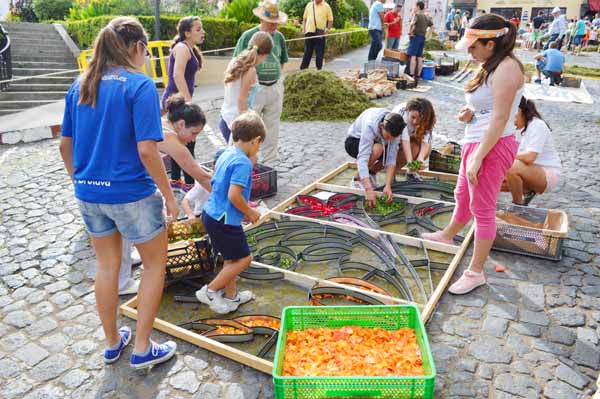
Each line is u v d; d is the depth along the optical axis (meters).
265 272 3.75
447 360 2.88
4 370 2.88
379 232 4.29
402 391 2.32
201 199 4.44
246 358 2.84
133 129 2.47
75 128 2.55
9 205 5.25
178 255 3.61
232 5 14.38
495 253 4.13
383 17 12.73
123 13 15.69
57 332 3.22
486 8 35.44
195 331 3.22
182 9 16.48
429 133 5.66
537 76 14.56
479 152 3.22
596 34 25.81
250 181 3.12
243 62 4.91
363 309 2.88
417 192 5.52
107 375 2.83
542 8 34.03
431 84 13.20
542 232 3.93
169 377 2.80
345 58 17.06
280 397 2.36
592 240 4.35
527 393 2.64
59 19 19.41
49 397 2.68
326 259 4.04
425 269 3.90
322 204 5.03
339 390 2.33
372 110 5.02
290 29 15.36
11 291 3.68
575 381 2.72
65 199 5.42
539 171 4.72
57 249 4.30
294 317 2.90
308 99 9.33
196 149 7.27
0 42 11.63
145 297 2.73
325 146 7.41
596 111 9.93
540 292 3.55
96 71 2.46
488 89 3.31
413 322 2.88
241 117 3.15
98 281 2.75
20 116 9.17
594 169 6.29
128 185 2.52
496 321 3.23
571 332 3.12
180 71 5.23
